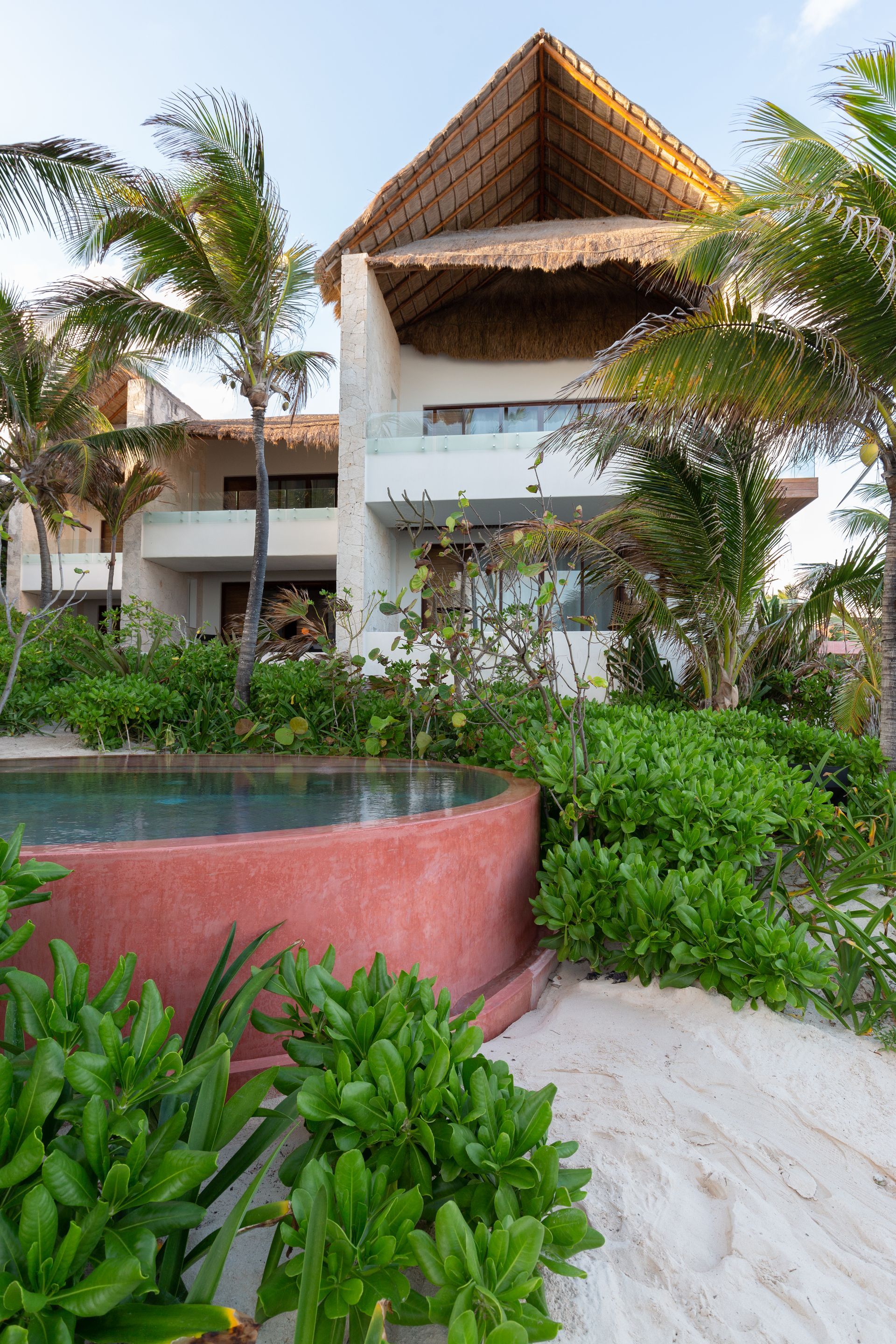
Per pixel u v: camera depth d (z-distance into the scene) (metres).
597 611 12.41
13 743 8.95
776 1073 2.49
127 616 12.15
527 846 3.49
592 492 12.36
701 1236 1.75
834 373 5.72
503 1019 2.82
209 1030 1.80
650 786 3.82
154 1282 1.21
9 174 7.75
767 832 3.72
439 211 13.82
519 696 5.76
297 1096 1.54
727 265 5.94
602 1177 1.94
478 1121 1.63
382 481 12.78
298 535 16.88
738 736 6.68
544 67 12.16
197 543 17.09
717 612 8.23
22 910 1.98
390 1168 1.51
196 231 8.98
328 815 2.98
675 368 6.18
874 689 9.53
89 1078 1.27
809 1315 1.52
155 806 3.21
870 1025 2.78
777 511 9.11
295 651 10.82
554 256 11.84
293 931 2.25
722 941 2.85
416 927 2.57
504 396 15.58
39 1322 1.02
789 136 5.94
